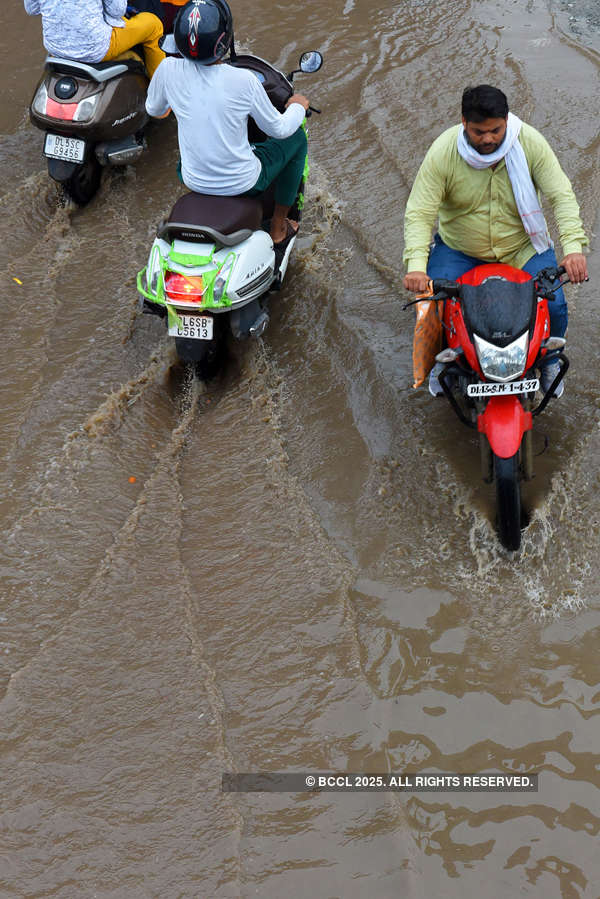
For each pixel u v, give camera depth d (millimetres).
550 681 3557
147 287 4699
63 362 5188
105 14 6246
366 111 7250
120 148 6496
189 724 3467
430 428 4703
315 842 3102
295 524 4250
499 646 3693
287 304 5539
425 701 3516
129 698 3561
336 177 6586
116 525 4277
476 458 4527
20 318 5520
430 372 4383
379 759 3336
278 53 8133
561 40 8047
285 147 5008
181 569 4066
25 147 7145
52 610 3896
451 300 4031
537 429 4625
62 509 4348
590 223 5965
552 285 4070
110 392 4992
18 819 3193
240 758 3357
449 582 3955
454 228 4285
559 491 4305
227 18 4402
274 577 4012
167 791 3262
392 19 8617
